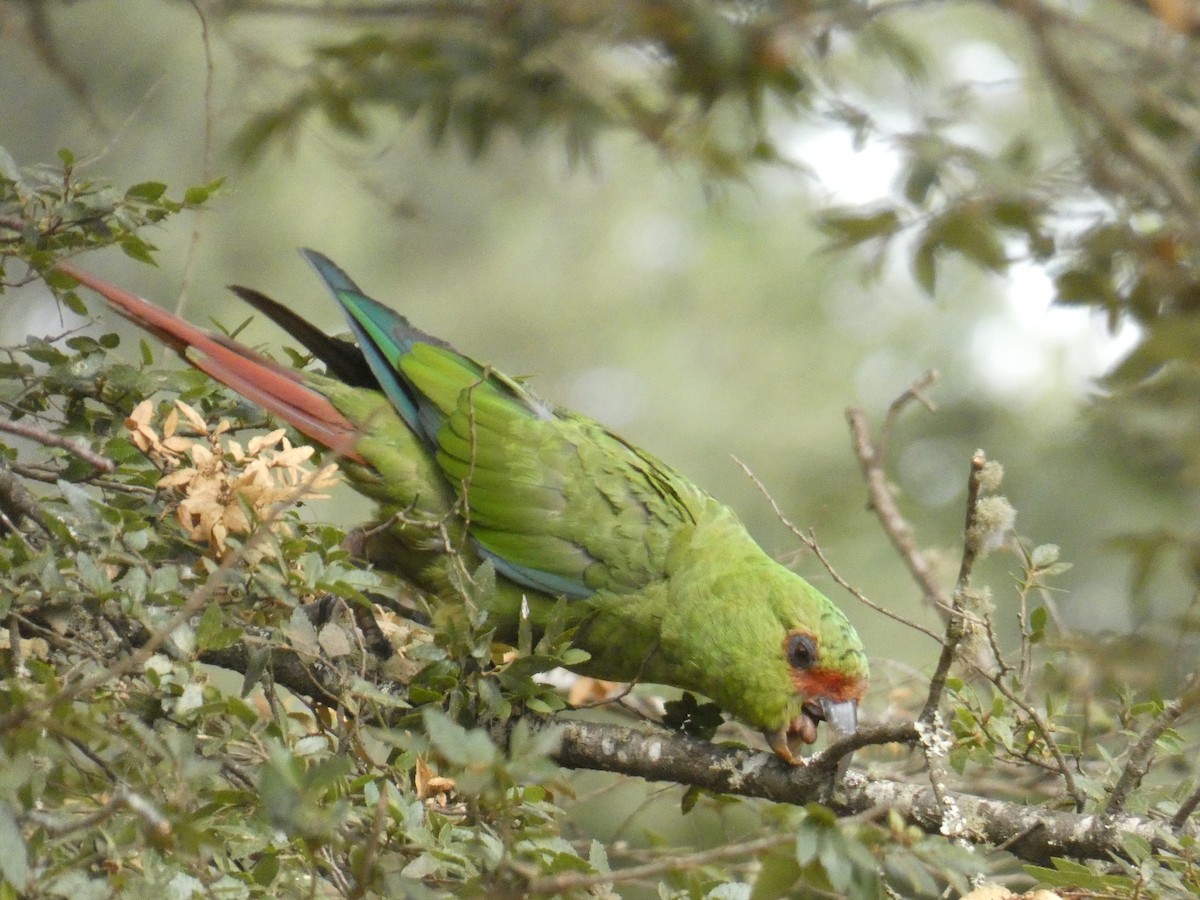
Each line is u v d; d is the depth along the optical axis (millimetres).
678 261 28047
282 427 9195
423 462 9547
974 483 6480
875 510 10891
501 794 5457
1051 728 7742
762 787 8047
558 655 7562
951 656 6613
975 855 5816
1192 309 9641
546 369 27109
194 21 22547
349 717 7516
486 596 7465
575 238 27781
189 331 8594
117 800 5340
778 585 8945
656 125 11359
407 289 26906
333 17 10977
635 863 9586
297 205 24734
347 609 7816
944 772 7520
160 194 7863
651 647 9367
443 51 11180
